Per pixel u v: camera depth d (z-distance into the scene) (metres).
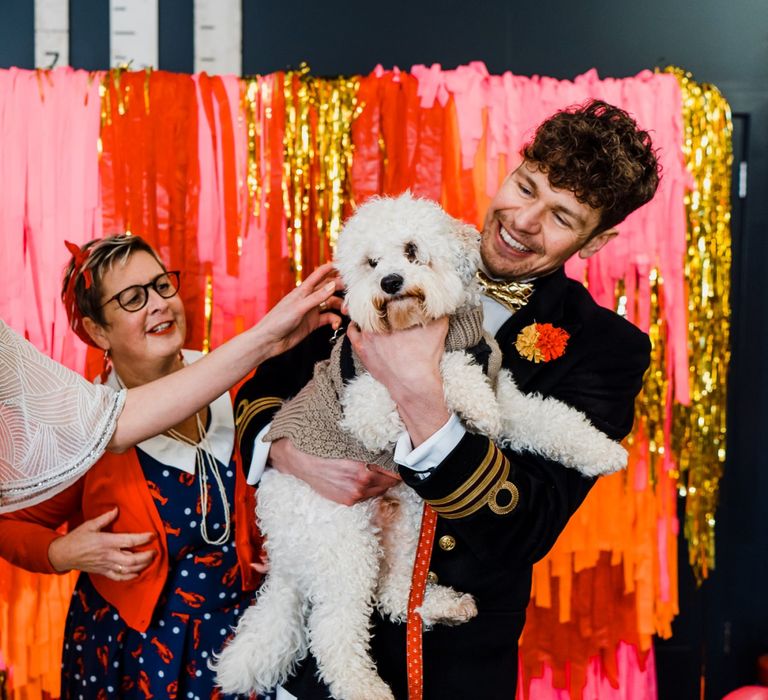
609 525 2.36
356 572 1.37
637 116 2.26
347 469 1.34
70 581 2.26
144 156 2.16
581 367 1.41
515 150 2.25
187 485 1.62
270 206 2.21
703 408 2.38
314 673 1.40
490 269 1.43
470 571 1.36
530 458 1.35
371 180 2.23
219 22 2.37
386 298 1.23
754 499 2.55
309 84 2.22
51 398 1.25
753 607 2.56
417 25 2.40
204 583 1.60
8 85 2.14
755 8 2.44
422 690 1.33
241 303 2.23
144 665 1.56
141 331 1.67
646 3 2.42
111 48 2.36
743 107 2.46
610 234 1.47
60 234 2.16
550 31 2.42
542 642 2.38
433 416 1.21
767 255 2.51
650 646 2.40
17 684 2.24
